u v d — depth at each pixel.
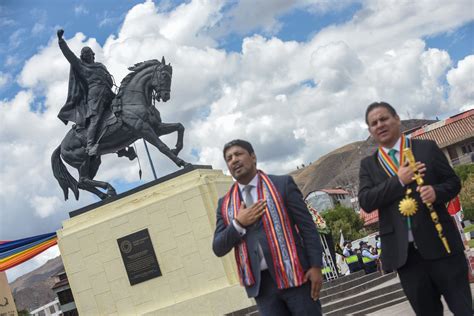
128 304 15.07
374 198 4.93
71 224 15.85
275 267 5.00
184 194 14.70
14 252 16.80
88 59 15.77
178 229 14.72
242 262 5.12
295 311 5.02
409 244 4.88
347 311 12.70
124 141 15.67
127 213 15.18
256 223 5.10
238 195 5.30
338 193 90.00
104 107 15.68
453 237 4.84
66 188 16.53
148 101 15.57
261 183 5.23
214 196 14.66
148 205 15.00
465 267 4.84
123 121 15.34
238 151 5.23
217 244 5.20
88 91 15.70
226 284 14.31
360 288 14.65
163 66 15.57
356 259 18.88
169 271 14.74
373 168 5.11
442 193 4.76
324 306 13.29
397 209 4.89
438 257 4.75
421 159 4.92
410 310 10.68
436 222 4.75
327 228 17.16
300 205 5.13
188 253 14.62
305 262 5.05
